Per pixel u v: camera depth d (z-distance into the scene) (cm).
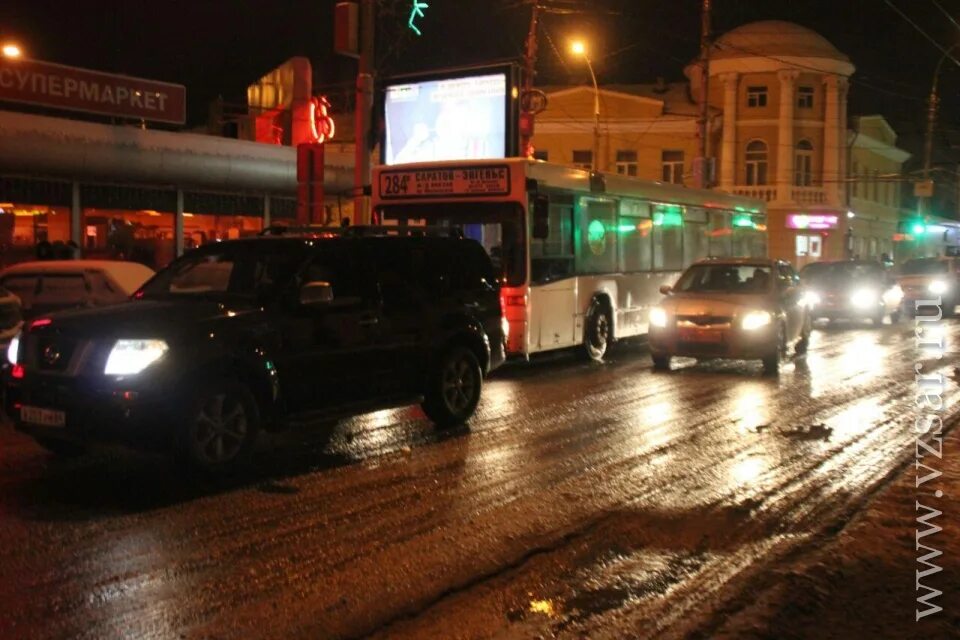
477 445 990
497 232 1516
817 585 578
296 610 538
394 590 572
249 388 832
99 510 729
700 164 3053
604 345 1778
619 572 611
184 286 912
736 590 579
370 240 982
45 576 584
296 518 716
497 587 581
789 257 4725
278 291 871
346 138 3931
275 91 3191
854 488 830
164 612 530
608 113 4634
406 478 845
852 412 1211
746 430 1085
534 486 823
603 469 888
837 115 4744
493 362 1122
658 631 515
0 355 1158
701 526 714
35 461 889
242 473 856
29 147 1961
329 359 902
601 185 1730
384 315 968
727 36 4659
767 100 4672
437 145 2475
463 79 2433
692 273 1712
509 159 1493
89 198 2186
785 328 1622
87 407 751
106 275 1462
